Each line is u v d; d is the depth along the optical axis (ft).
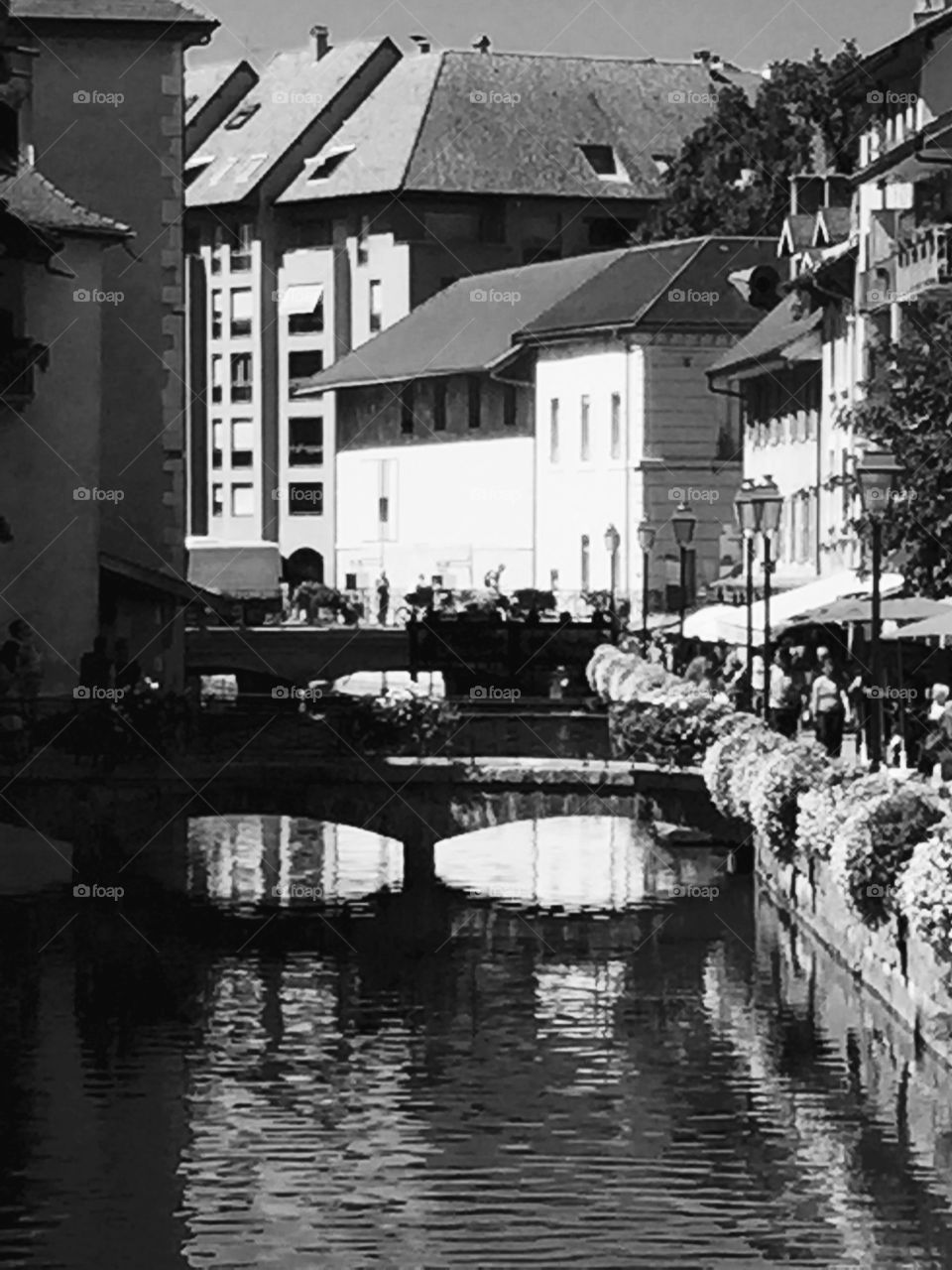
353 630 423.64
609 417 572.51
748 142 589.32
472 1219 149.48
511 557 607.78
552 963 215.92
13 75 333.21
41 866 244.83
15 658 254.27
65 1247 145.18
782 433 462.19
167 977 211.41
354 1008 200.54
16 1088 176.86
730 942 221.46
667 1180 155.84
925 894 163.22
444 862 273.33
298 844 294.46
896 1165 157.48
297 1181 156.46
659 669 336.29
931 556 281.33
